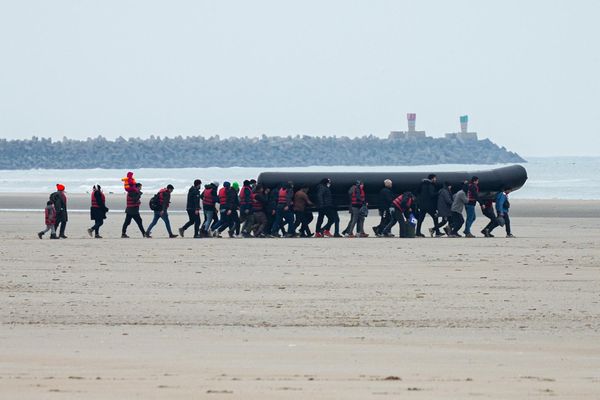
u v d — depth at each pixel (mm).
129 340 47531
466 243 108500
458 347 45812
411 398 32688
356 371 39125
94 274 77312
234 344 46406
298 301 62156
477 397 33094
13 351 44062
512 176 130750
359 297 63969
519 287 69062
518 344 46750
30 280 73125
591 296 64312
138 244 107188
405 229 118688
